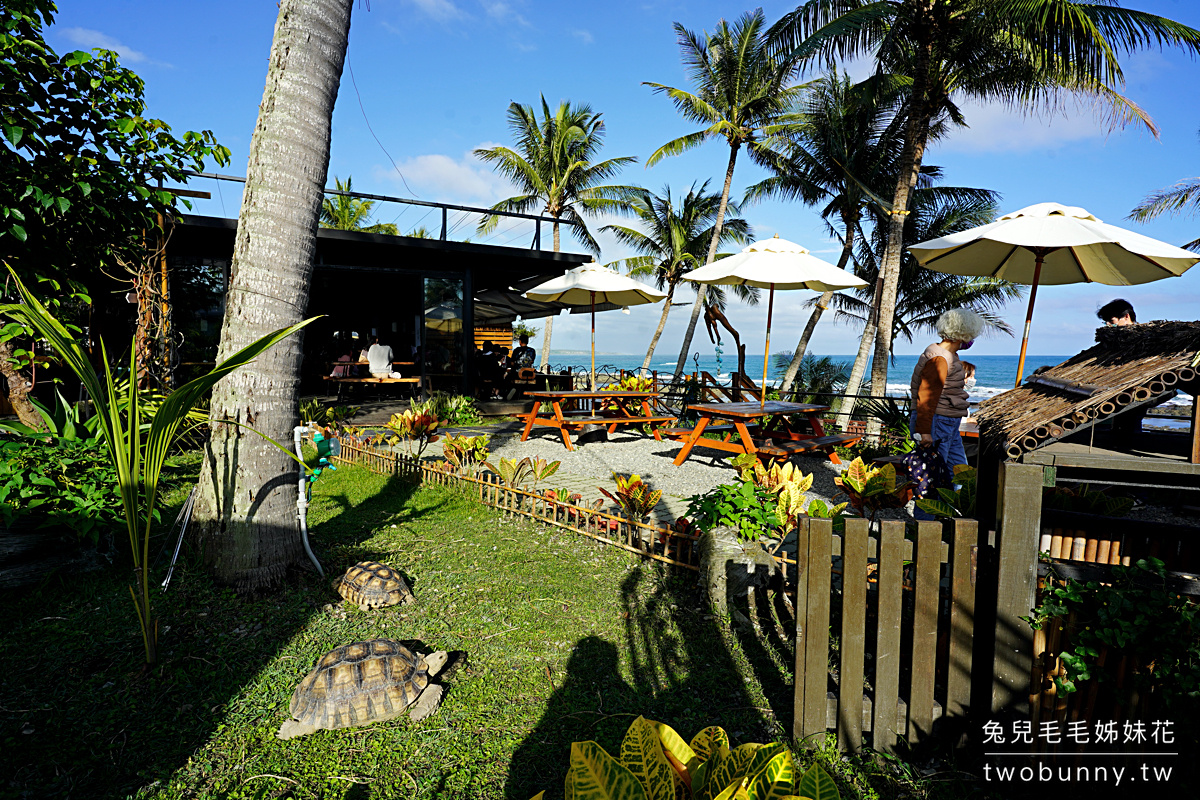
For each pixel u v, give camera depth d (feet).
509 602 13.39
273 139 13.58
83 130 19.17
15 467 13.46
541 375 53.21
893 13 38.65
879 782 8.03
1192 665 6.75
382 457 25.77
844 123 60.18
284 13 13.53
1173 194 48.34
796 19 41.22
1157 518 17.75
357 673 9.38
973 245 19.97
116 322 32.76
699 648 11.59
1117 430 10.55
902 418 37.06
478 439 24.61
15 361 19.81
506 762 8.37
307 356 56.13
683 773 5.16
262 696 9.87
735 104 66.39
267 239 13.62
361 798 7.68
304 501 14.53
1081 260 18.78
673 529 15.72
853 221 65.41
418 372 45.44
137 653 11.02
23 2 17.26
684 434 30.42
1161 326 8.36
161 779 7.98
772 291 29.27
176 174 22.30
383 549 16.63
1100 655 7.32
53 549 13.57
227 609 12.82
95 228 20.85
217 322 37.06
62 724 9.04
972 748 8.27
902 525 8.31
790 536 16.72
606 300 39.17
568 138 89.40
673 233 88.33
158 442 10.19
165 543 15.42
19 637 11.43
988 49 38.40
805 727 8.80
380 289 58.80
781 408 28.09
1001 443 7.96
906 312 74.69
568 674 10.59
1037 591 7.98
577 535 17.66
